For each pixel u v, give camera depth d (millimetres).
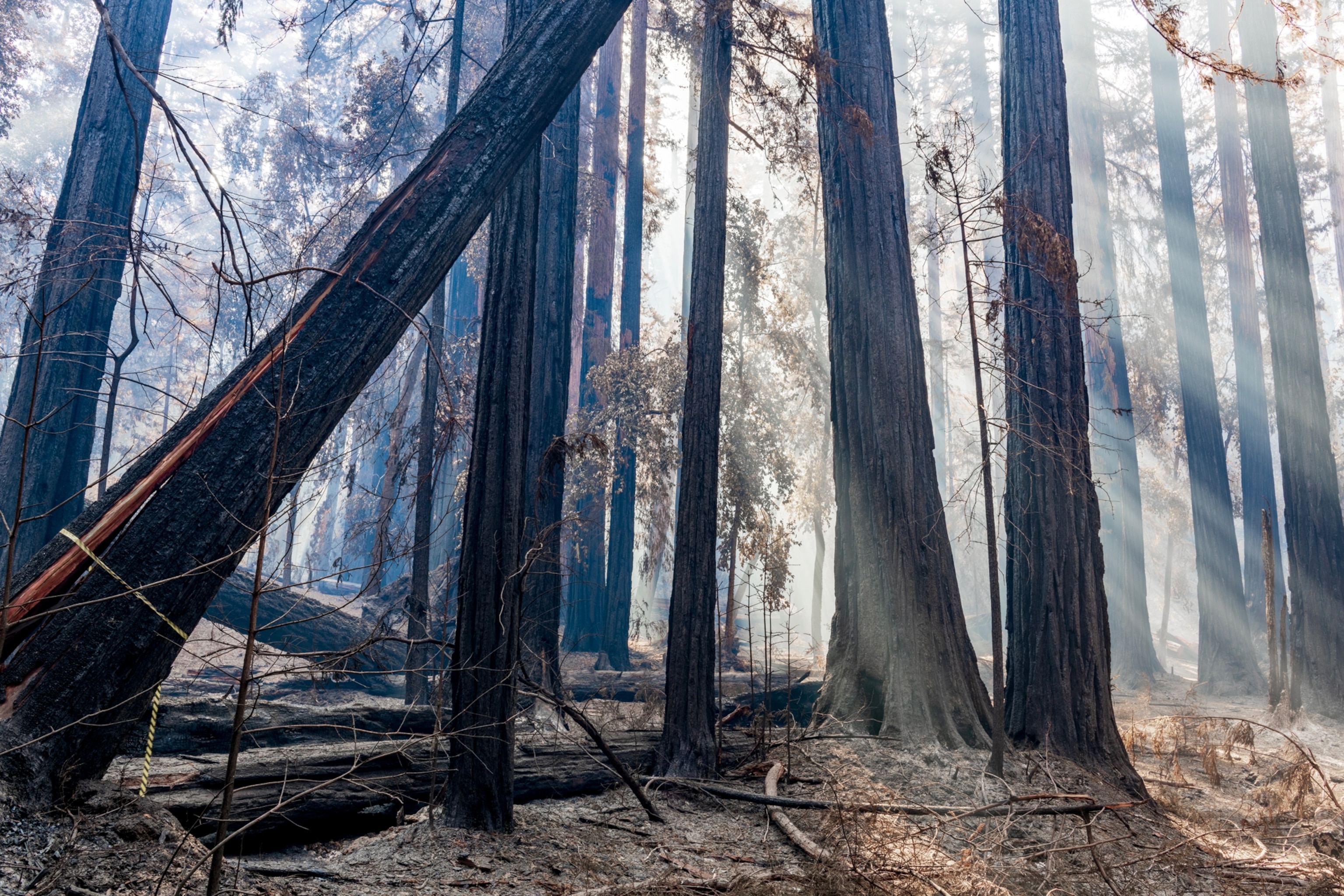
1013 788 6672
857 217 9328
